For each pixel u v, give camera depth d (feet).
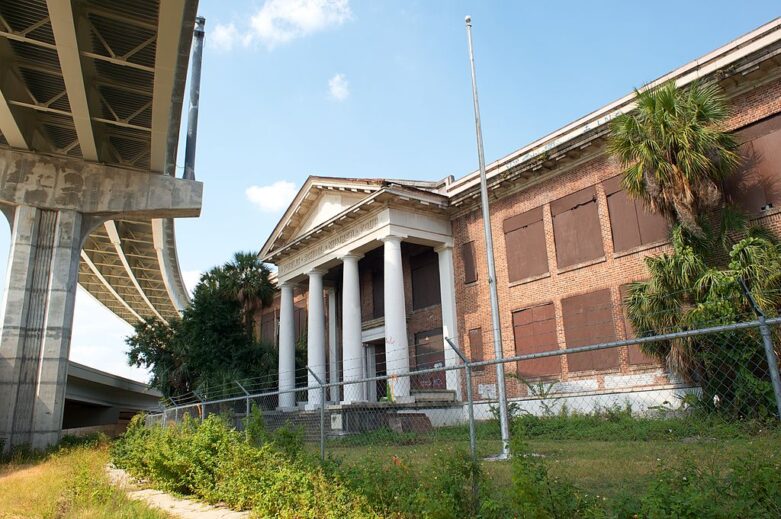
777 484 15.38
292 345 107.55
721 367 43.91
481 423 64.08
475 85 59.62
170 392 128.57
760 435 28.71
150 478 41.47
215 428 37.63
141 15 63.52
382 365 105.19
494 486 24.29
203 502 32.37
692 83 53.98
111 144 90.43
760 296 43.78
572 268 72.02
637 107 56.18
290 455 31.53
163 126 80.28
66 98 78.95
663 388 59.00
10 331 77.87
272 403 111.24
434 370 27.96
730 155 52.65
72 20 57.82
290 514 24.75
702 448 26.76
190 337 117.50
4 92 72.13
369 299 107.24
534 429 53.62
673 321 50.49
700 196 51.88
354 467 26.94
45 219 85.92
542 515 16.34
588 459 32.94
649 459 31.17
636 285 56.08
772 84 55.83
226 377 106.42
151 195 91.66
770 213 54.34
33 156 86.58
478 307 83.15
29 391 77.56
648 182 53.67
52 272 83.05
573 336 70.64
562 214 74.64
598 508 16.21
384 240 84.74
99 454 63.05
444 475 20.75
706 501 15.11
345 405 71.51
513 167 78.59
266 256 111.96
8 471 57.31
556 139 75.31
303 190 100.99
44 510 29.07
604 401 64.90
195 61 102.27
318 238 99.60
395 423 68.28
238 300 122.11
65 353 81.25
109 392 168.66
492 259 52.34
